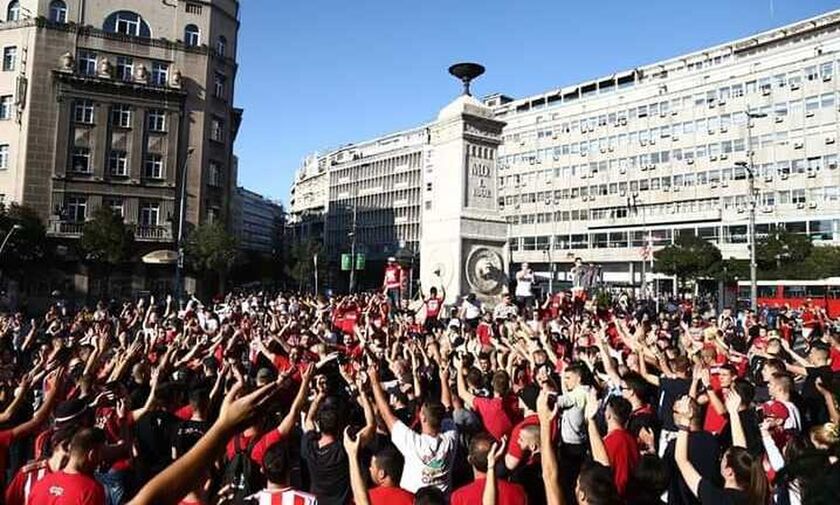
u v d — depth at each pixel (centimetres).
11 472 759
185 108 5922
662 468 518
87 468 511
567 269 9012
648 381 994
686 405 591
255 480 618
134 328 1755
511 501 523
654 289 7625
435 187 2403
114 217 5231
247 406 200
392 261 2706
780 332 1817
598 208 8800
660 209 8150
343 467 611
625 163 8588
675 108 8144
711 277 6059
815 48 6969
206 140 6019
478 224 2286
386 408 662
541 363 978
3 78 5516
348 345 1500
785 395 791
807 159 6956
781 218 7062
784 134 7156
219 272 5738
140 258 5581
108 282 5475
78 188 5506
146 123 5766
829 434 337
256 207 18150
